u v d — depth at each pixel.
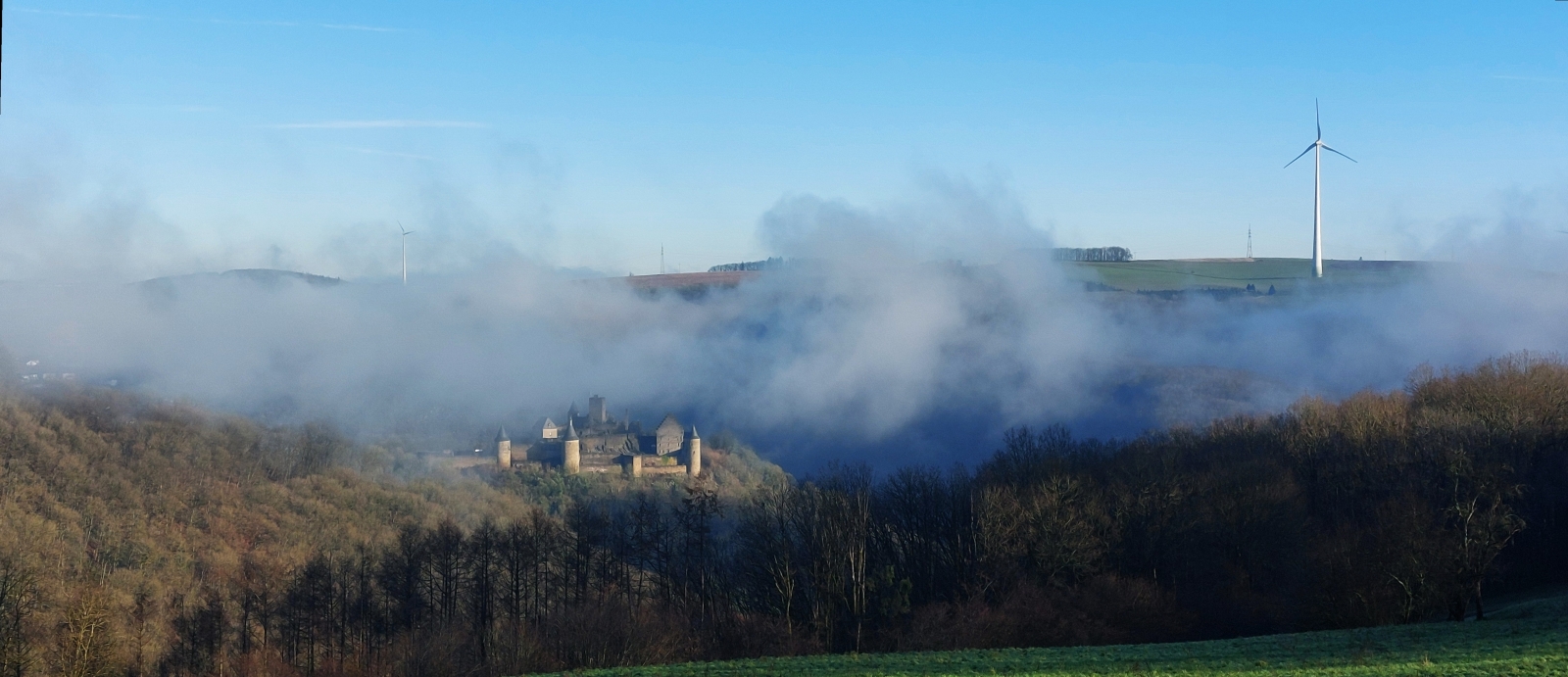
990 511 93.12
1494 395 117.38
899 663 56.53
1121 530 94.12
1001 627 77.62
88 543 161.12
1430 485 98.56
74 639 94.25
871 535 106.56
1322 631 65.25
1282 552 87.75
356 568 132.12
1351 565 75.62
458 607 108.56
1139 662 52.09
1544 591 82.25
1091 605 80.69
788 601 89.25
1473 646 50.53
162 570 154.50
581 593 104.38
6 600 104.88
